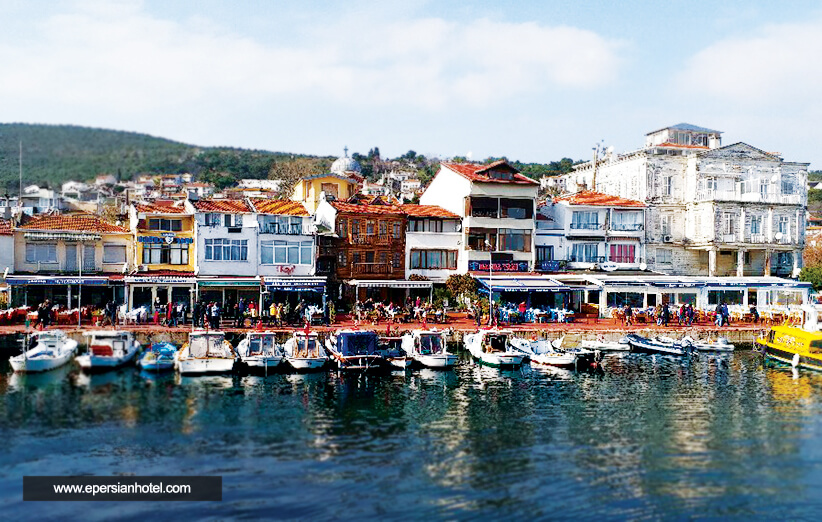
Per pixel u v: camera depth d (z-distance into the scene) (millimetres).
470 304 67375
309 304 68250
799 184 86312
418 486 26875
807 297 78438
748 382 46438
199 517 24141
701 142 93375
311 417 35938
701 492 26797
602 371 49969
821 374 49344
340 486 26750
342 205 72312
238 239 66375
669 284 73625
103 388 40375
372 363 48125
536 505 25422
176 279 61812
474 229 74500
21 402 36969
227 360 45250
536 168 189750
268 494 25938
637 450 31406
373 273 71375
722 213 81000
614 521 24328
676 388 44406
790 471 28969
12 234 60781
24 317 55781
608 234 79500
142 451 30109
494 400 40562
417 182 159125
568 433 33906
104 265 64062
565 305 75375
